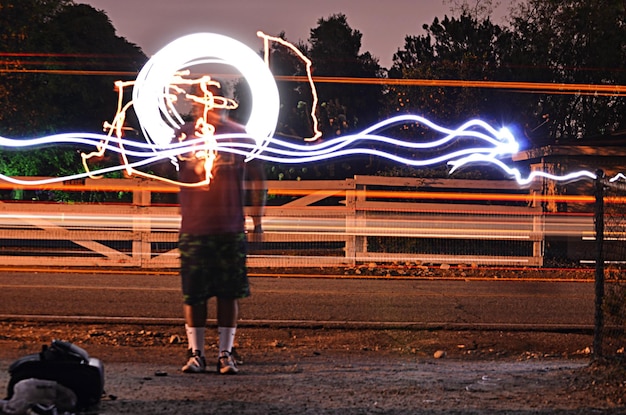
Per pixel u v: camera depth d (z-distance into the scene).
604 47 46.88
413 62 52.75
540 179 25.05
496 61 47.53
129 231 17.19
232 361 8.50
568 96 45.59
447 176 24.36
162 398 6.93
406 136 33.78
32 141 15.34
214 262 8.49
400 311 12.77
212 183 8.45
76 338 10.69
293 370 8.84
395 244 18.86
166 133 11.95
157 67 11.62
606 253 11.66
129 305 12.69
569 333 11.73
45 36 36.34
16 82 33.56
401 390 7.47
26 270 16.05
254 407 6.64
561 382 7.92
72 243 18.20
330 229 18.19
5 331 10.90
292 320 11.91
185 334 11.24
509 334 11.60
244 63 11.39
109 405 6.59
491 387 7.68
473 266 18.25
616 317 8.70
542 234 18.69
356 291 14.41
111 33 41.19
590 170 24.73
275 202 22.58
